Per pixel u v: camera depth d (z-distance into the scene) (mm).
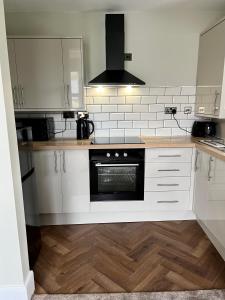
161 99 2928
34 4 2459
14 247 1482
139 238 2348
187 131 3000
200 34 2750
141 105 2934
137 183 2545
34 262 1951
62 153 2432
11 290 1537
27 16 2682
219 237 2016
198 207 2455
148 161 2494
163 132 3000
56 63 2547
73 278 1816
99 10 2656
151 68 2848
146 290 1691
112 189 2578
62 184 2500
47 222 2639
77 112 2877
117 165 2479
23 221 1558
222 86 2252
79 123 2725
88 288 1716
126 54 2809
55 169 2457
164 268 1919
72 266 1953
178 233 2424
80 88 2607
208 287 1714
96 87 2871
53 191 2508
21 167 1696
